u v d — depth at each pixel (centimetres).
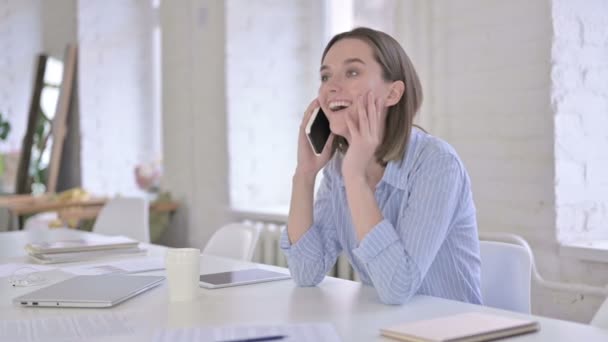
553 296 223
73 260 196
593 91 229
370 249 135
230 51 353
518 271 158
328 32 357
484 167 244
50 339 111
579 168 227
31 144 511
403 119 156
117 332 114
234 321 120
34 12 540
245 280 158
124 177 506
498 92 238
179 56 398
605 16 230
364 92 152
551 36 221
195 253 139
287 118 371
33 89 520
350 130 147
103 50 497
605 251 208
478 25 243
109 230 316
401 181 152
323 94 157
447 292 153
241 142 359
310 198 164
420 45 263
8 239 255
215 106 367
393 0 276
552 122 222
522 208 233
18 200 411
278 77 367
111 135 501
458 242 152
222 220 366
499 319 112
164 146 418
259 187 366
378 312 127
